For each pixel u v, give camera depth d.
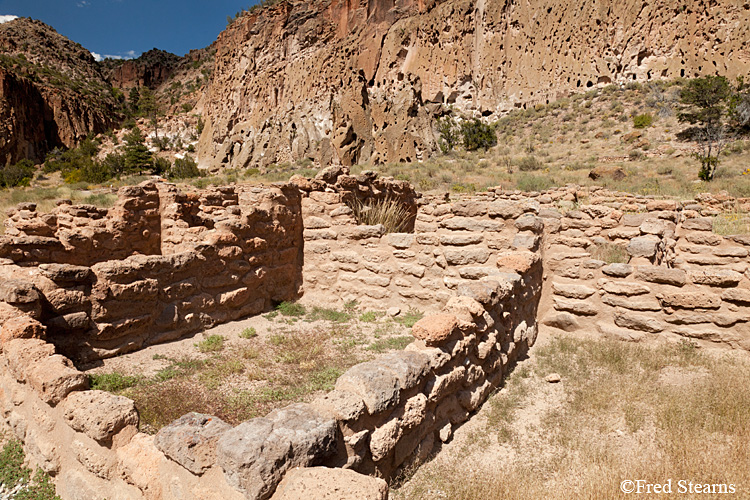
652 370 5.70
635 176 30.27
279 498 2.45
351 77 61.72
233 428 2.79
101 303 5.74
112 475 3.34
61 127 96.12
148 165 60.34
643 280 6.63
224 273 7.38
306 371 5.68
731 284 6.11
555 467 3.94
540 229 7.16
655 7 52.59
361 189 10.29
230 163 68.00
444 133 56.75
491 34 63.38
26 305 4.96
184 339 6.66
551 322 7.26
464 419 4.73
